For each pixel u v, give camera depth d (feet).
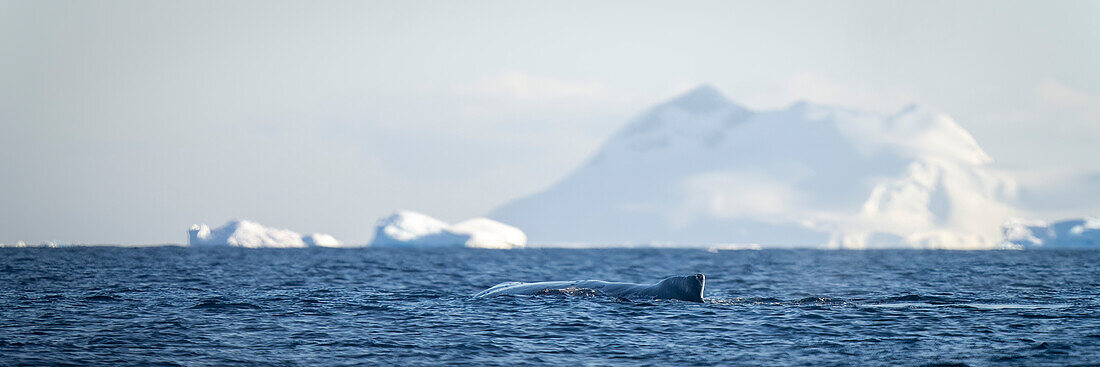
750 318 406.62
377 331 373.40
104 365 304.30
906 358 319.68
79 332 364.38
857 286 654.53
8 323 386.73
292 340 352.49
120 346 335.88
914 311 436.35
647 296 468.75
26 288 562.25
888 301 489.26
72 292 531.91
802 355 326.65
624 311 424.87
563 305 444.96
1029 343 343.87
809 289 620.49
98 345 337.11
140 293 528.63
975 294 553.64
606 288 490.90
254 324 391.04
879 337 359.87
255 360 315.78
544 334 366.02
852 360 317.83
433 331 373.20
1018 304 474.49
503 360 319.27
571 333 368.27
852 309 442.91
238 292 543.39
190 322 395.14
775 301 479.00
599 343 347.97
